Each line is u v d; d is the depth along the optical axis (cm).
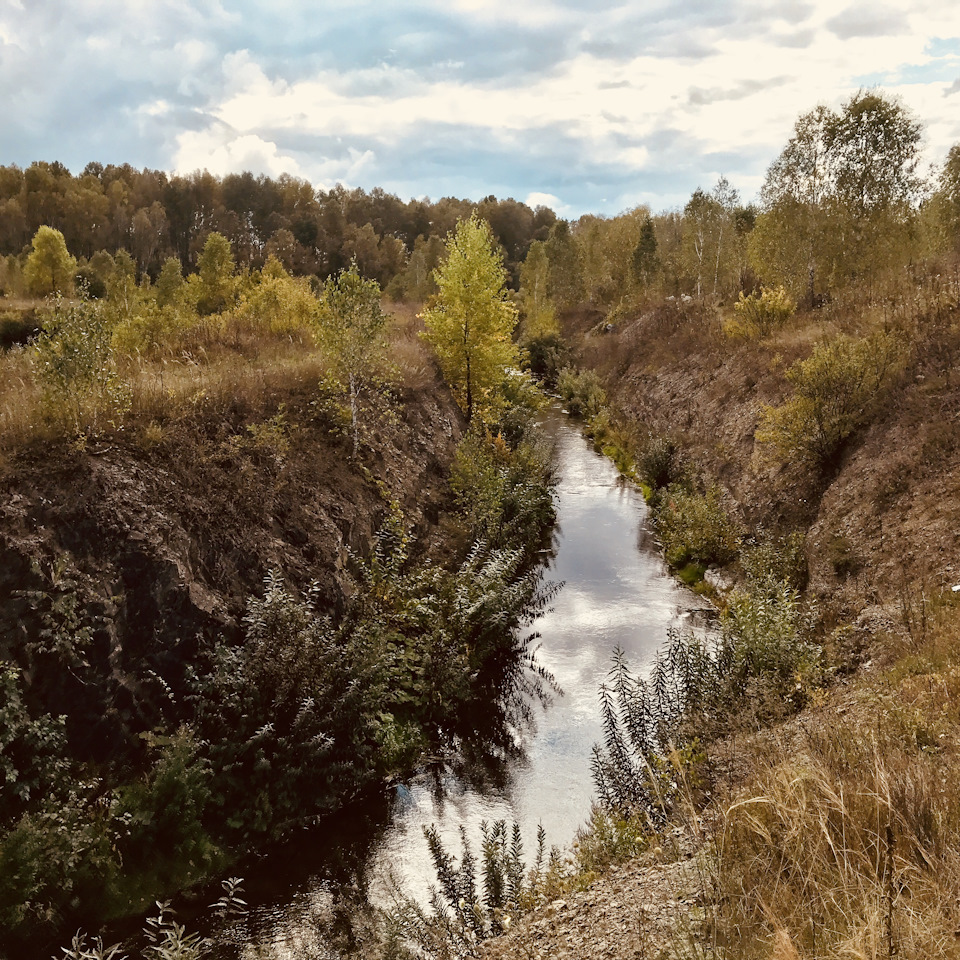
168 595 958
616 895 546
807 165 2778
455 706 1168
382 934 727
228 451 1231
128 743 867
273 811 908
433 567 1464
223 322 2248
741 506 1778
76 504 955
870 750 503
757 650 980
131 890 783
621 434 2911
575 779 1004
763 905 363
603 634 1426
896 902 329
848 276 2694
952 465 1197
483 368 2458
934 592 982
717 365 2577
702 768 714
